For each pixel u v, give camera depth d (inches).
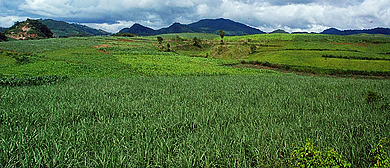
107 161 250.7
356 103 592.4
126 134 334.6
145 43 5162.4
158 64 2485.2
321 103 588.4
